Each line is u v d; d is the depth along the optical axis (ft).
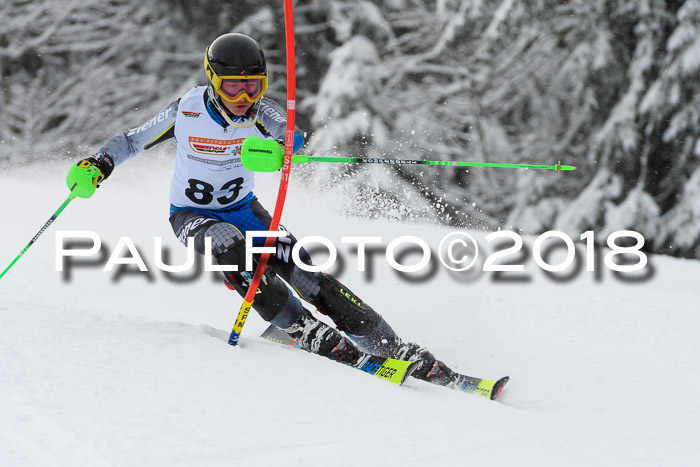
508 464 16.16
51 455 14.64
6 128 111.96
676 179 82.28
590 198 84.74
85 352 19.71
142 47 113.09
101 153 23.11
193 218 24.13
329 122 86.89
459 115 103.19
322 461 15.49
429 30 101.55
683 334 31.30
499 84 103.09
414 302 34.73
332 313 23.89
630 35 83.76
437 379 23.75
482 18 86.79
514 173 104.68
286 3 20.81
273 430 16.67
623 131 82.28
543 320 32.83
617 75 85.46
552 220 96.58
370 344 24.29
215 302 34.96
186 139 23.16
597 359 27.91
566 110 103.86
